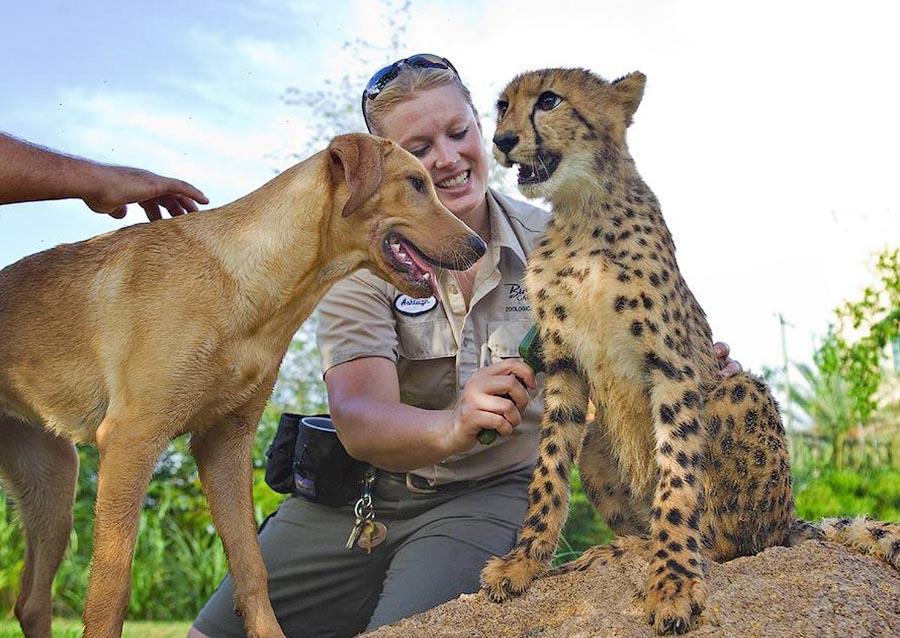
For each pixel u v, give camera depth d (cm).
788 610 121
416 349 177
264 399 149
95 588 134
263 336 146
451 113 175
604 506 157
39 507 158
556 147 149
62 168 152
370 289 175
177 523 352
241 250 144
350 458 176
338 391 170
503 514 175
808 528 147
